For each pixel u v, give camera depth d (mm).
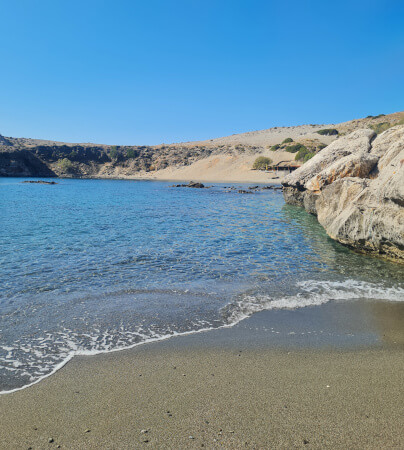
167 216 26359
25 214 25703
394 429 3977
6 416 4219
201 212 29672
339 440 3789
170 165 140500
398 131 21938
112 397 4648
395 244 11844
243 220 24594
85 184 86625
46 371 5355
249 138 173875
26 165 130250
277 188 68625
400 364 5684
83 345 6270
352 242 14398
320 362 5723
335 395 4711
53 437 3836
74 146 149750
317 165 29531
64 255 13195
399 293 9430
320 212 19812
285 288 9789
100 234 17844
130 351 6059
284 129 198000
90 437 3840
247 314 7887
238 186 80000
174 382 5047
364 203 14031
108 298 8781
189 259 13055
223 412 4312
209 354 5980
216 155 137500
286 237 17891
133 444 3725
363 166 21328
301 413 4289
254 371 5402
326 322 7480
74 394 4719
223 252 14320
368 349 6234
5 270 11008
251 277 10891
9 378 5129
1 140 150125
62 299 8625
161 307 8227
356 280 10602
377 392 4805
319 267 12102
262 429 3975
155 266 11992
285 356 5934
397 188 10953
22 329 6887
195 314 7836
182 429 3975
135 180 117625
